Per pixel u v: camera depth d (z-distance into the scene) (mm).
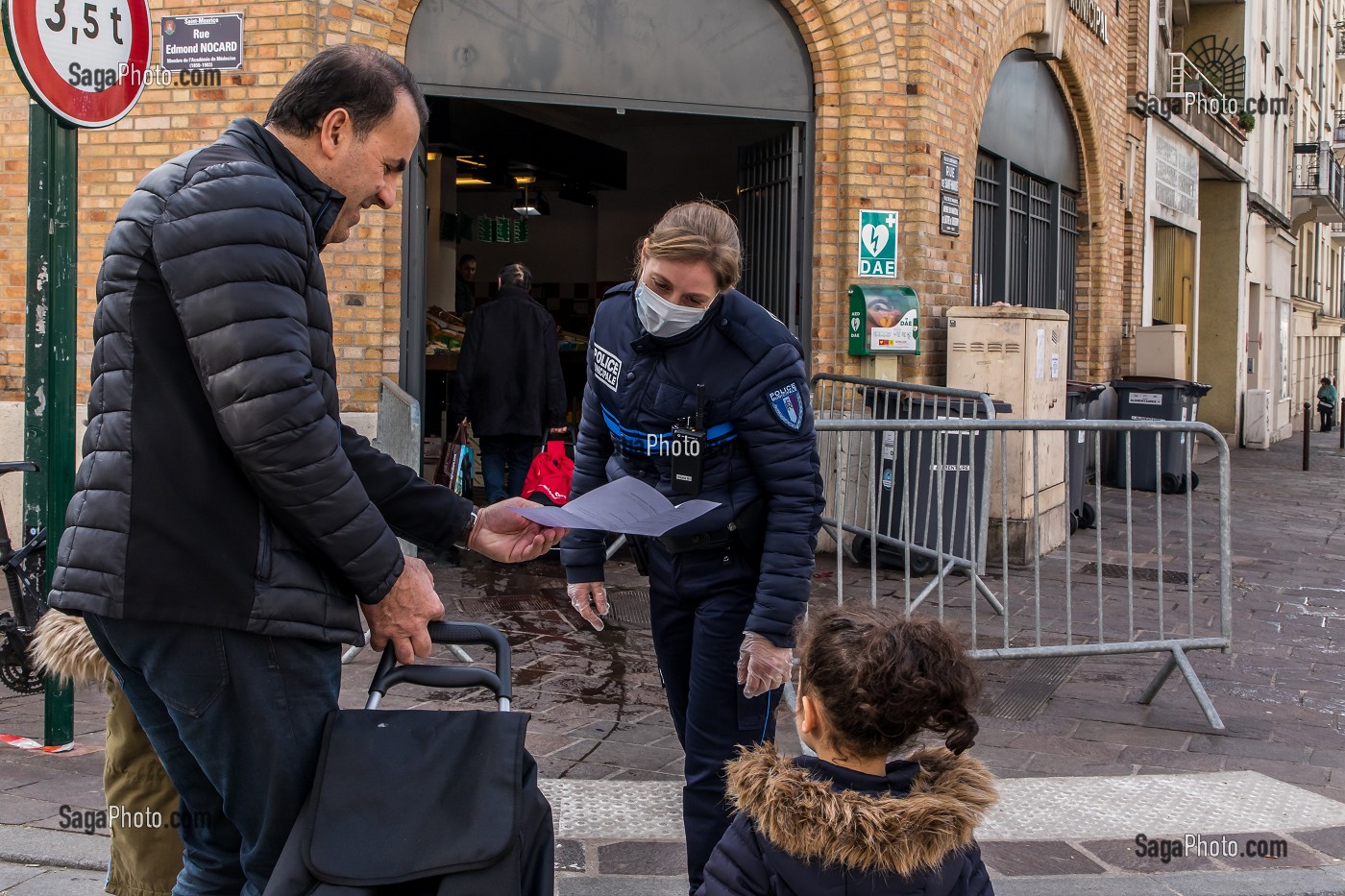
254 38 7566
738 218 9852
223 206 1963
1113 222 14797
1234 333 23203
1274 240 27547
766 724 2998
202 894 2287
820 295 8883
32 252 4219
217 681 1998
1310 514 13133
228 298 1919
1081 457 10844
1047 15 11484
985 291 11117
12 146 8031
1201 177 22359
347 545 2021
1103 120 14117
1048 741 4938
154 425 1981
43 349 4289
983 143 10672
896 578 7945
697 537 2885
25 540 4738
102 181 7770
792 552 2844
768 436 2828
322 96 2178
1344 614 7816
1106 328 14609
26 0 4055
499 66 8078
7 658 4660
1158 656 6449
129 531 1971
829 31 8695
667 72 8445
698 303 2734
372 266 7645
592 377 3039
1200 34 22484
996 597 7566
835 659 2082
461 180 14453
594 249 16203
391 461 2441
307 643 2072
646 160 15500
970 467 5414
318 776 2008
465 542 2475
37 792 3982
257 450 1913
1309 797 4324
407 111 2264
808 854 2025
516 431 8531
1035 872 3643
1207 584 8609
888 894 2020
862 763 2148
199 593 1974
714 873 2125
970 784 2104
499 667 2293
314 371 2076
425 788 1996
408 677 2268
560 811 3986
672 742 4750
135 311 1997
